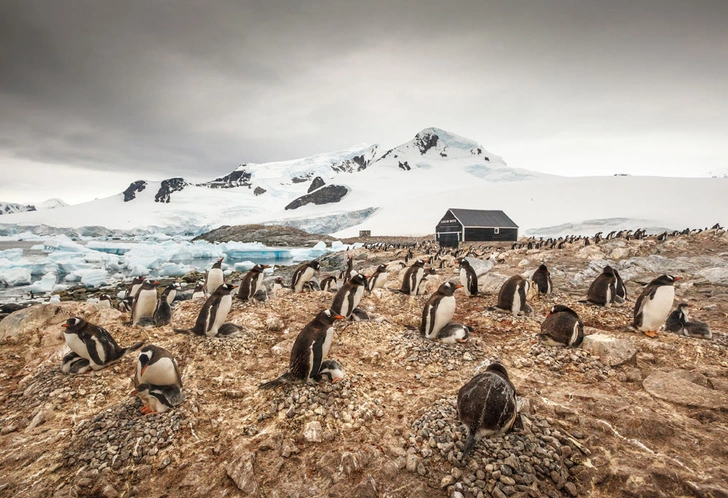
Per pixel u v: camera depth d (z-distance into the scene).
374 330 9.65
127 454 5.30
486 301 12.16
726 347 8.05
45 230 133.50
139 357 6.06
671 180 90.69
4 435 5.93
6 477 5.04
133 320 9.84
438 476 4.80
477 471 4.73
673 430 5.33
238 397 6.71
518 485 4.54
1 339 9.75
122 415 6.01
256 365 7.98
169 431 5.70
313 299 12.91
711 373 7.05
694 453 4.96
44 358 8.47
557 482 4.61
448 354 8.09
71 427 5.98
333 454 5.20
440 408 5.88
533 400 6.10
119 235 143.12
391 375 7.57
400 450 5.16
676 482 4.50
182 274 38.31
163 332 9.59
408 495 4.60
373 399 6.42
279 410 6.06
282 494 4.71
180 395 6.30
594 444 5.17
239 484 4.82
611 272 10.79
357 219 121.69
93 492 4.85
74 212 175.00
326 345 6.61
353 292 10.19
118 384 7.21
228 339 8.76
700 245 24.19
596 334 8.15
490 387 5.14
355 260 38.78
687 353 7.88
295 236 96.19
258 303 11.91
